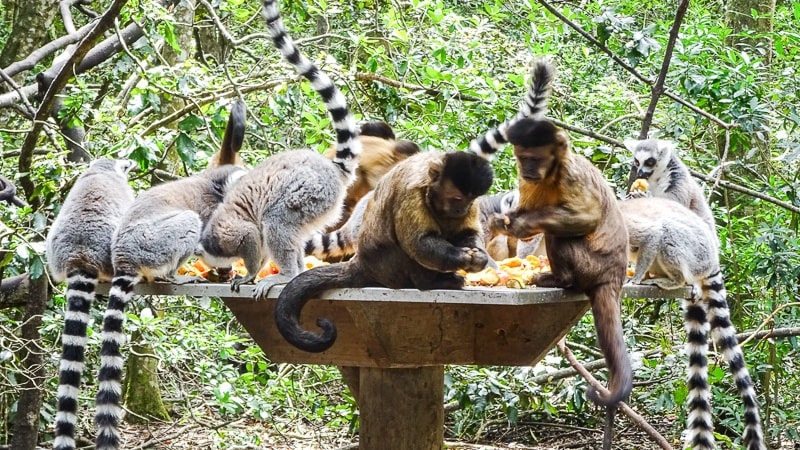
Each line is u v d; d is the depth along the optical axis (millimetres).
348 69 13734
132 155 10789
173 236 8086
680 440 14352
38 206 11570
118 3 9648
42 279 11242
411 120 13562
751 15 17641
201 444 14188
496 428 15711
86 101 12383
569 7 16016
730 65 14164
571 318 7387
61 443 8477
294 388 13109
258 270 8047
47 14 12820
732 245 13992
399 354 7406
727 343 10164
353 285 6973
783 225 14617
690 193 11117
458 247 6664
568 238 6871
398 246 6812
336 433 14625
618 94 14508
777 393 14391
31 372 11109
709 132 14367
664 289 8469
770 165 15297
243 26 14656
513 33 17562
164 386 15664
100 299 13375
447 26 14070
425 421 7828
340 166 8430
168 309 14172
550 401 13508
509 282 6934
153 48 11859
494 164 12852
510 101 13648
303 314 7797
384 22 13406
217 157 10164
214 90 12234
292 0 13867
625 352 6691
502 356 7566
